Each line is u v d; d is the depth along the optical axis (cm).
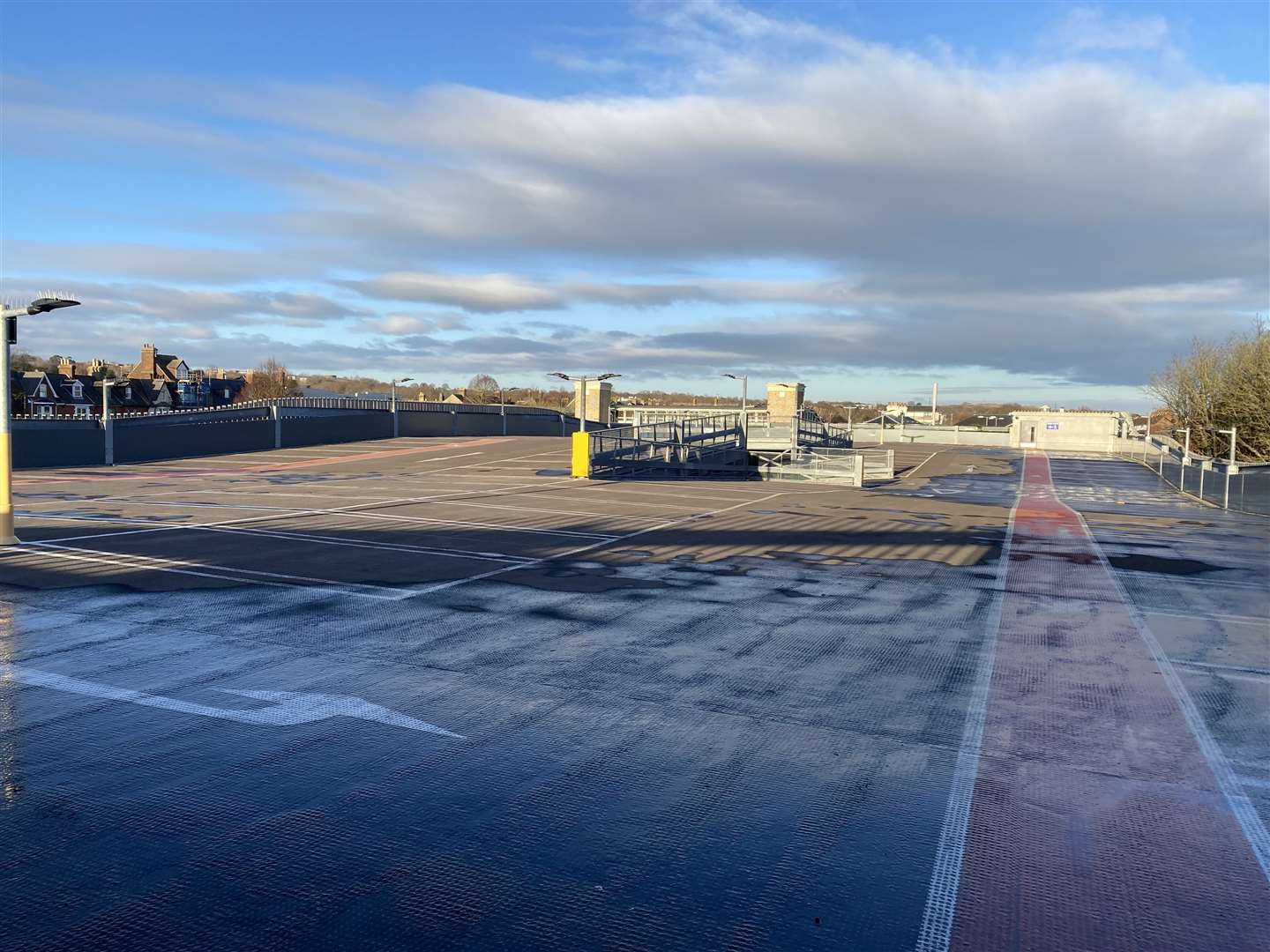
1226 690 866
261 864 493
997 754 682
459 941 421
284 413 5344
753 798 592
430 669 880
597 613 1152
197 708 752
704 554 1667
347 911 447
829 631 1080
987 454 6269
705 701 798
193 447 4716
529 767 639
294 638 985
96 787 591
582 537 1867
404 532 1867
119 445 4325
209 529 1867
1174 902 469
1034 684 875
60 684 809
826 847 524
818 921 445
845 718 761
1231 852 525
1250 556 1897
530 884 476
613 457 3728
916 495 3325
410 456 4738
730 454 4275
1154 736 728
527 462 4344
